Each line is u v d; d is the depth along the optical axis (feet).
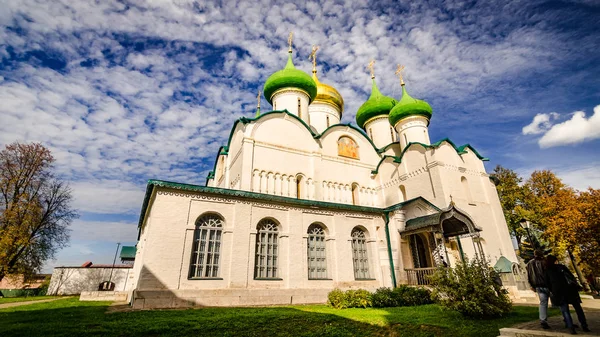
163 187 42.55
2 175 87.30
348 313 34.42
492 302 30.63
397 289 45.09
